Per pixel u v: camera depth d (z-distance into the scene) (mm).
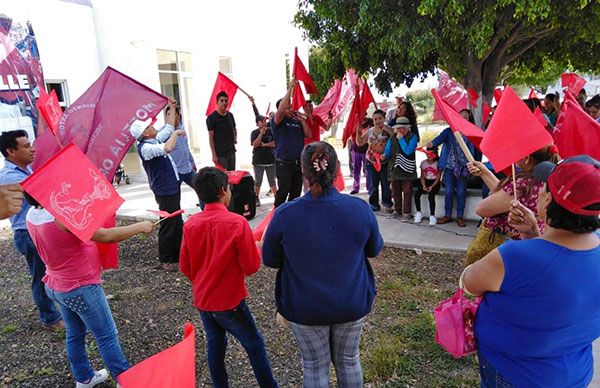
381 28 6523
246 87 15133
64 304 2799
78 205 2277
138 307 4543
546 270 1597
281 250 2346
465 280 1862
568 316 1613
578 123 3180
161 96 3705
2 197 1829
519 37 7395
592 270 1606
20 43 8641
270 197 9328
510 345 1746
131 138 3635
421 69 8789
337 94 7922
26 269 5887
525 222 2279
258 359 2889
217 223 2688
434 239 6047
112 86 3656
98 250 3080
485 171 3100
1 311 4605
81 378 3139
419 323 3957
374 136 7246
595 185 1534
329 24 8039
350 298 2273
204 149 13312
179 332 4059
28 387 3297
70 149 2293
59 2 9578
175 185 5371
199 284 2803
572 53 8266
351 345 2457
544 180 2549
